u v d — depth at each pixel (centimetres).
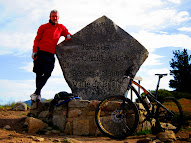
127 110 482
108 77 609
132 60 614
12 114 689
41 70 571
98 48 623
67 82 614
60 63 618
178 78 1750
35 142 333
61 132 475
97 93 604
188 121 627
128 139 423
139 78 467
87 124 472
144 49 617
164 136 414
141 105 505
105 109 482
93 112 477
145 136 457
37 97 536
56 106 518
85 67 616
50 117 539
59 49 621
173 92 1470
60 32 605
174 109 657
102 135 462
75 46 624
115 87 605
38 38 570
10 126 489
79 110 479
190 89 1678
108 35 627
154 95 484
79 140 396
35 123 462
